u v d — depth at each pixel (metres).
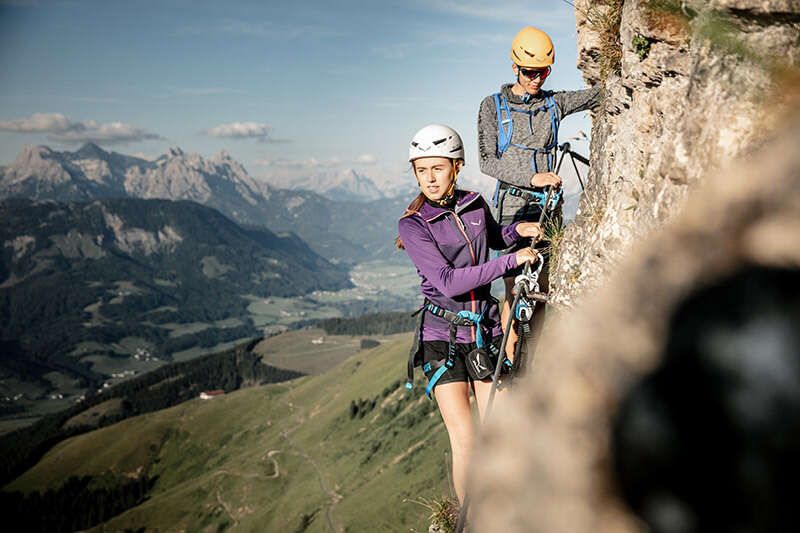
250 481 171.38
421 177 5.61
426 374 5.55
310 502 139.88
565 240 6.48
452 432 5.30
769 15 2.65
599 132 6.77
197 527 163.38
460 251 5.59
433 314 5.53
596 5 6.47
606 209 5.71
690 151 3.35
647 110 5.26
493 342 5.54
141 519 174.25
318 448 177.88
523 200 7.01
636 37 5.09
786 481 0.39
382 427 163.25
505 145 7.04
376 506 114.31
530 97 7.02
